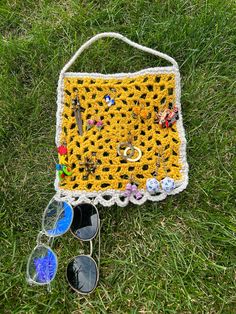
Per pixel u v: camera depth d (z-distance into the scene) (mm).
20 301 384
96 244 396
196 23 431
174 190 393
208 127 418
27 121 426
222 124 417
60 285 387
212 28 432
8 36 452
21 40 442
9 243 397
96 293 384
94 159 394
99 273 389
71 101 406
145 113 398
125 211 401
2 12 451
